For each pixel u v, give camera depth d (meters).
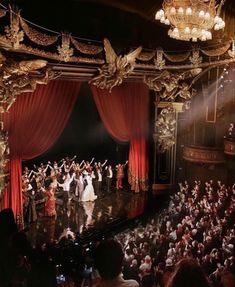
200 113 21.88
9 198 15.16
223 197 18.28
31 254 4.48
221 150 21.14
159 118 20.81
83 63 15.52
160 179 21.97
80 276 10.62
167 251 13.51
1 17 12.61
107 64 15.76
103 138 22.64
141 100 19.84
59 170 19.17
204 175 22.45
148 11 16.98
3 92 13.05
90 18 15.86
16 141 15.05
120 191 21.42
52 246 12.34
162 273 9.59
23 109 15.08
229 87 20.88
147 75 18.33
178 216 17.41
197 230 14.99
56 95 16.14
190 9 9.80
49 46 14.41
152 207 19.08
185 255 11.93
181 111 20.72
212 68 20.88
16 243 4.39
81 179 19.55
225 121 21.28
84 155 22.62
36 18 14.52
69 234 14.47
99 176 20.55
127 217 17.55
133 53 16.09
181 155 22.41
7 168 14.90
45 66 14.16
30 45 13.73
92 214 17.69
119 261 3.58
